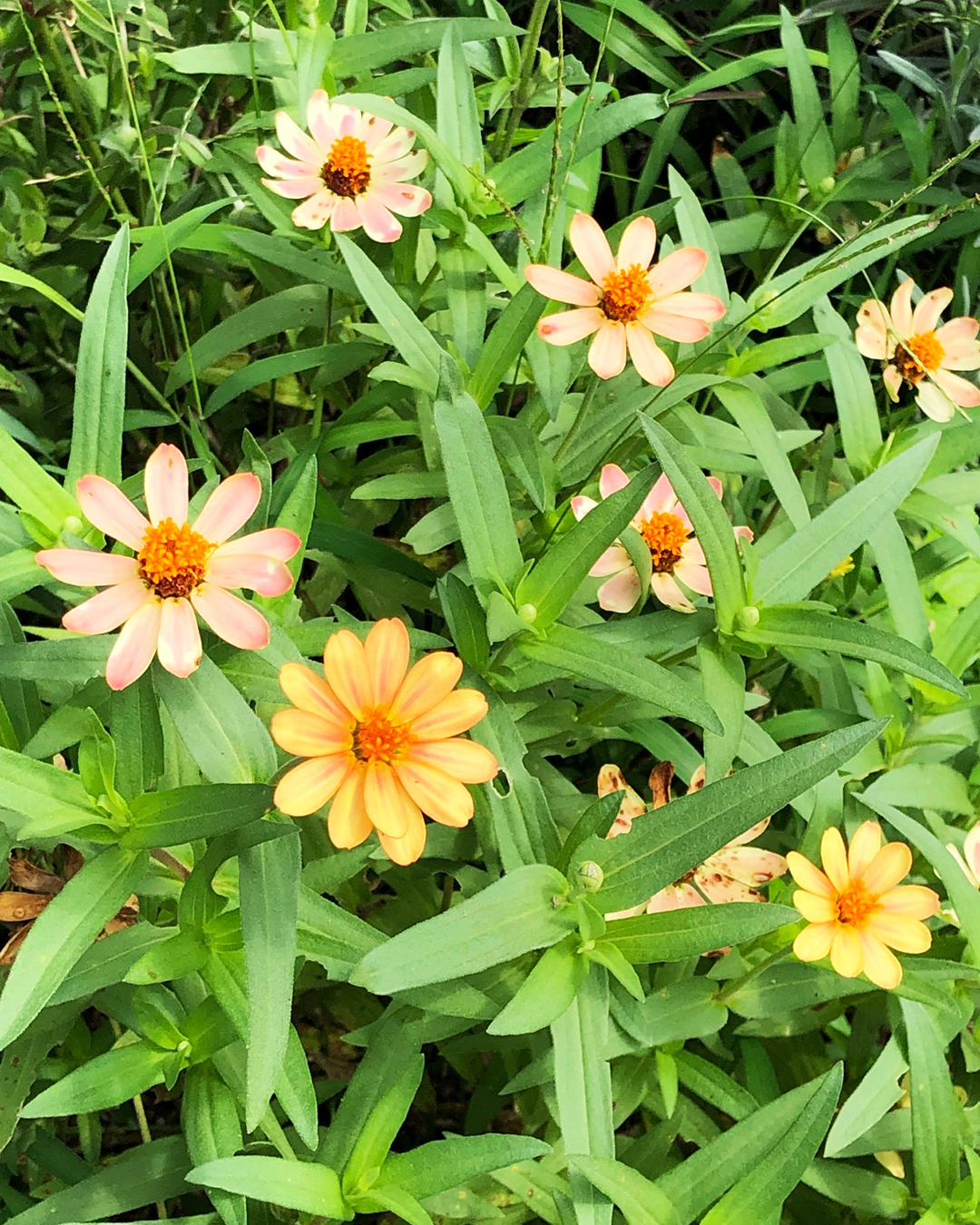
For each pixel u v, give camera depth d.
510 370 0.36
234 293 0.41
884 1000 0.30
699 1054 0.32
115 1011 0.25
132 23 0.39
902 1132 0.28
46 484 0.23
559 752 0.32
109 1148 0.34
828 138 0.41
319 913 0.24
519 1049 0.30
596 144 0.33
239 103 0.42
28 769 0.21
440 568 0.37
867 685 0.33
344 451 0.37
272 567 0.22
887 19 0.50
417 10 0.45
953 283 0.49
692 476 0.24
